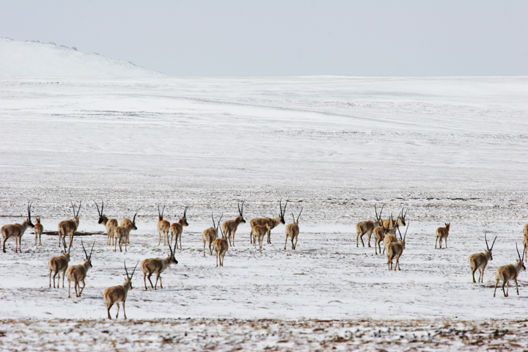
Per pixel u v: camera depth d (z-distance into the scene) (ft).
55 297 88.33
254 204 236.43
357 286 102.68
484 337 69.62
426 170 376.27
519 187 308.40
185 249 141.08
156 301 88.12
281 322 76.13
